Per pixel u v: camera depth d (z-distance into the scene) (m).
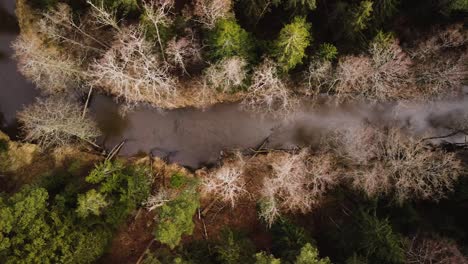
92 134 27.64
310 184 27.30
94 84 26.52
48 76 27.11
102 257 25.22
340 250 23.42
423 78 26.61
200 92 27.70
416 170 24.52
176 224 20.53
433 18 25.38
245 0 24.34
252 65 25.27
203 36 25.77
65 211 22.31
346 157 25.98
